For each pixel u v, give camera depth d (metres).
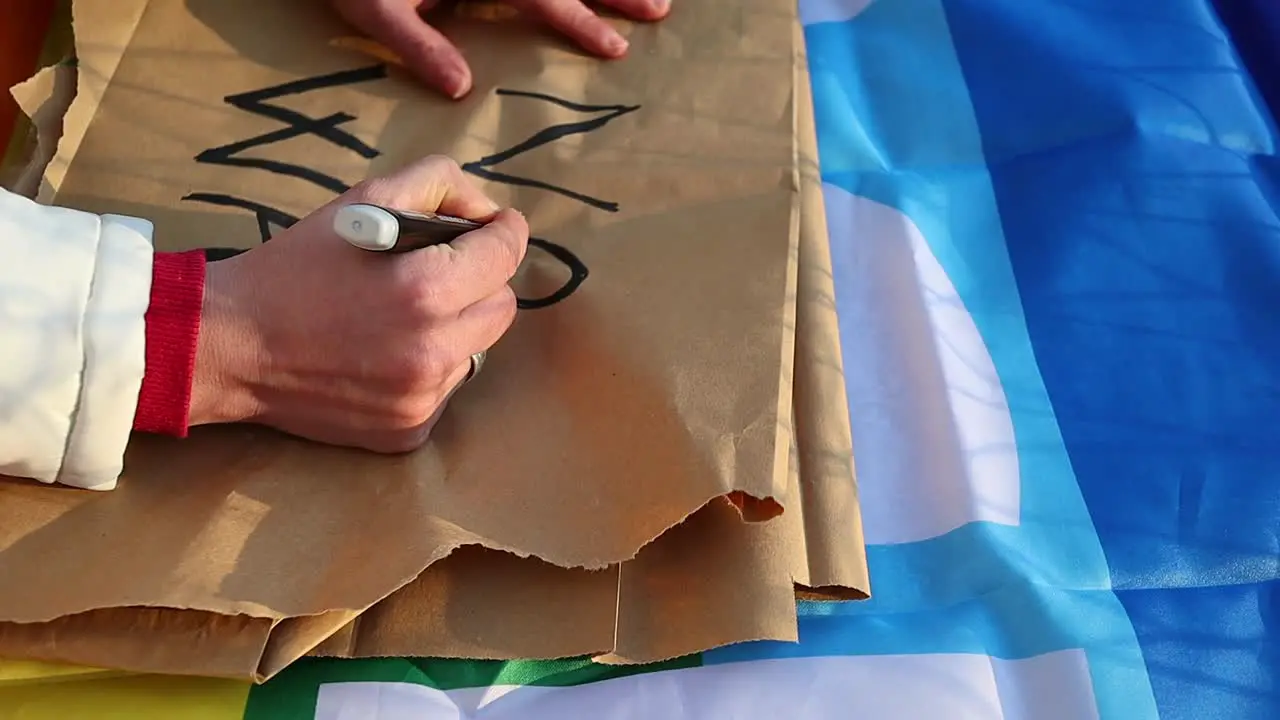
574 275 0.59
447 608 0.50
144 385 0.47
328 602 0.46
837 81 0.81
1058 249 0.71
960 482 0.60
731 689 0.51
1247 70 0.84
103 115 0.64
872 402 0.64
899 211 0.72
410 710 0.49
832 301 0.62
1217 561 0.58
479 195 0.56
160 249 0.58
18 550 0.47
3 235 0.45
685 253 0.59
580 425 0.53
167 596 0.45
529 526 0.49
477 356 0.54
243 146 0.63
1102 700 0.52
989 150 0.77
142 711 0.48
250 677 0.46
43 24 0.74
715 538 0.52
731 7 0.72
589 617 0.49
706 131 0.65
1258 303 0.69
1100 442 0.63
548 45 0.69
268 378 0.49
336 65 0.68
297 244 0.50
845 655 0.53
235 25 0.68
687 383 0.52
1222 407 0.64
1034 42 0.82
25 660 0.46
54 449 0.46
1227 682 0.54
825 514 0.55
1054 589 0.56
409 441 0.52
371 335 0.49
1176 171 0.75
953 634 0.54
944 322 0.67
